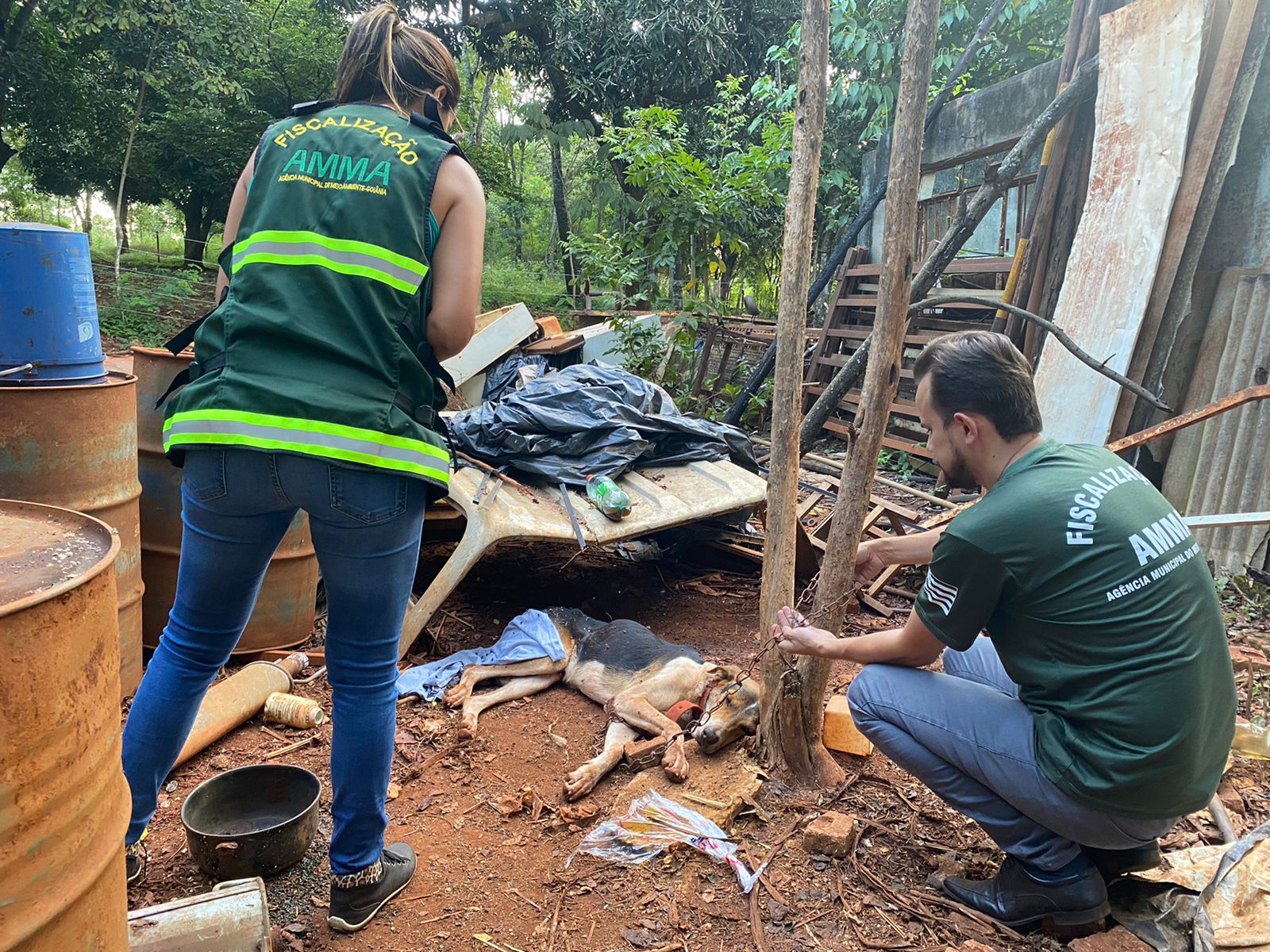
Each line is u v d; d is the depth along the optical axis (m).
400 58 1.99
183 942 1.68
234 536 1.85
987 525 1.87
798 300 2.47
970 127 7.67
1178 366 4.84
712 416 8.20
